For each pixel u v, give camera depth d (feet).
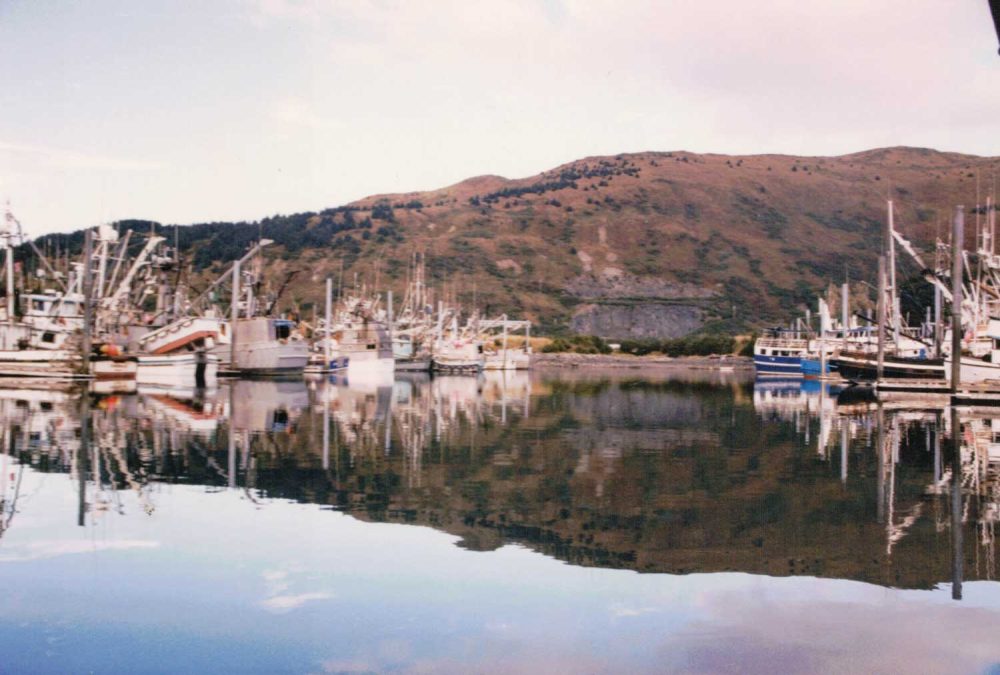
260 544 52.90
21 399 156.56
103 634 38.11
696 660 36.01
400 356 364.17
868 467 87.97
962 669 35.40
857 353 285.02
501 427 126.62
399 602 42.68
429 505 65.46
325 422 125.90
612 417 148.25
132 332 242.37
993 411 161.79
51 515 59.88
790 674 34.78
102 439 100.07
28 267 306.35
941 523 61.26
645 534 57.21
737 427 130.52
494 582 46.14
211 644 37.06
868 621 40.73
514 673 34.55
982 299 236.22
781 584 46.57
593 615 41.24
